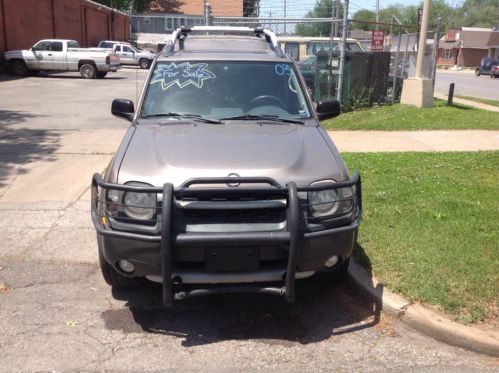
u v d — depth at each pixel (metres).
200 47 5.75
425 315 3.87
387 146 10.22
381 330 3.93
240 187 3.56
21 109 15.02
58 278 4.71
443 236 5.25
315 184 3.72
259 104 4.95
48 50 27.09
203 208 3.49
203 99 4.95
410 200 6.41
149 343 3.74
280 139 4.24
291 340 3.81
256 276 3.62
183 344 3.74
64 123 12.69
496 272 4.45
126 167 3.81
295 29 18.45
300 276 3.87
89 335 3.82
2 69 27.70
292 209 3.44
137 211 3.62
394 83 16.03
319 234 3.62
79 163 8.65
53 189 7.28
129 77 28.92
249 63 5.27
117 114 5.15
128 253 3.65
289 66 5.30
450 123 12.58
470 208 6.09
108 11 43.56
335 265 3.95
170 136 4.27
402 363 3.54
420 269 4.51
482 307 3.95
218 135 4.29
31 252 5.23
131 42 50.56
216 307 4.27
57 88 21.69
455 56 74.50
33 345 3.68
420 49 14.90
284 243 3.48
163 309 4.21
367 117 13.49
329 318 4.11
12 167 8.35
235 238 3.44
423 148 10.03
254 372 3.43
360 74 14.93
